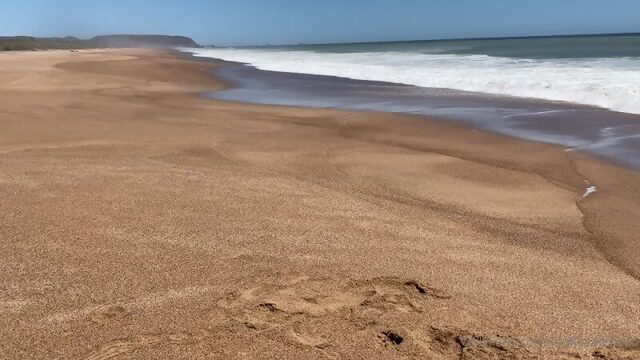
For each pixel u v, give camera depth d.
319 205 5.74
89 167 6.90
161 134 9.56
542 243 5.04
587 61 21.69
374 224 5.27
